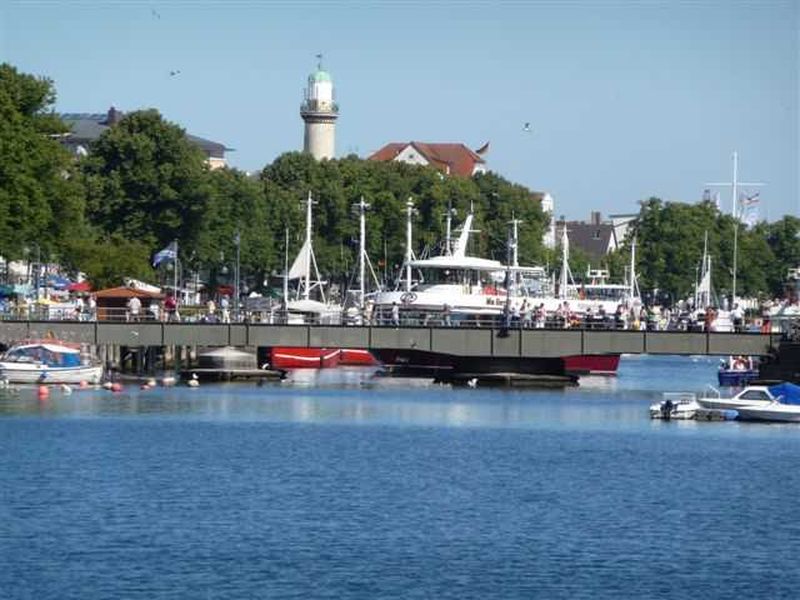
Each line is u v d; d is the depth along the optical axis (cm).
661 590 10956
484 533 12481
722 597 10831
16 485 14050
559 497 14138
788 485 15025
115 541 11906
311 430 18175
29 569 11106
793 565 11681
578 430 18838
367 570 11275
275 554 11644
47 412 19238
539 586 10975
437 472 15362
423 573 11231
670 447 17512
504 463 16038
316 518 12912
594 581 11131
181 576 11012
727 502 14075
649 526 12925
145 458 15738
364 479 14850
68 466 15125
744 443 17975
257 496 13812
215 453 16200
